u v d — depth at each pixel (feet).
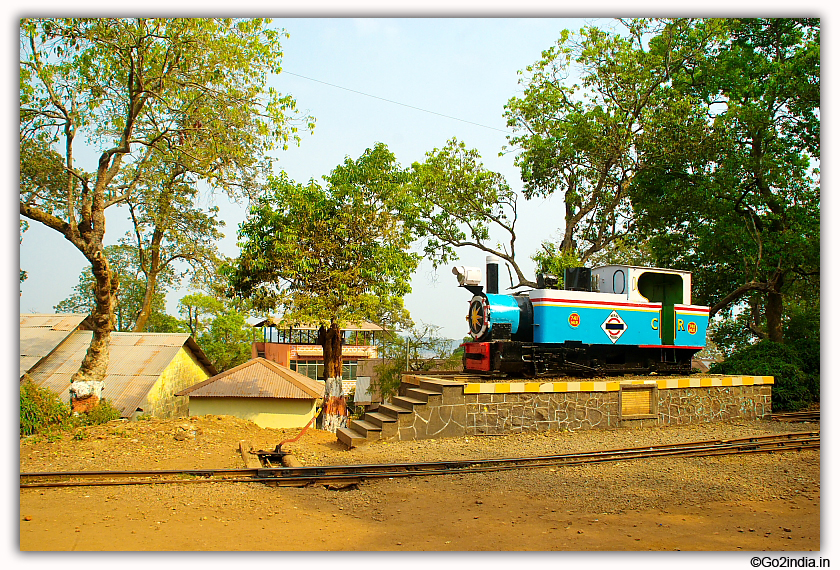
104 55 42.63
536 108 78.54
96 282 43.24
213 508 22.08
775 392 46.80
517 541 18.39
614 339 41.34
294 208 47.78
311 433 41.29
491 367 39.11
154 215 71.05
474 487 24.99
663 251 68.28
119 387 63.77
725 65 61.57
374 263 48.57
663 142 63.10
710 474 26.58
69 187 42.91
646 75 68.23
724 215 59.77
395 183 49.98
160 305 127.13
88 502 22.52
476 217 81.00
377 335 134.31
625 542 18.21
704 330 45.50
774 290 61.41
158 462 29.76
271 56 45.06
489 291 41.45
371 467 27.50
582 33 71.31
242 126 44.42
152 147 45.98
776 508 21.84
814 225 56.34
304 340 130.31
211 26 42.09
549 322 39.04
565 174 77.10
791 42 61.46
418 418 34.76
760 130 59.31
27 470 27.50
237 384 64.59
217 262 74.69
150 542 18.26
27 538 18.47
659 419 39.47
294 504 22.90
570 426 36.99
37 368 63.57
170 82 42.80
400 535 19.16
